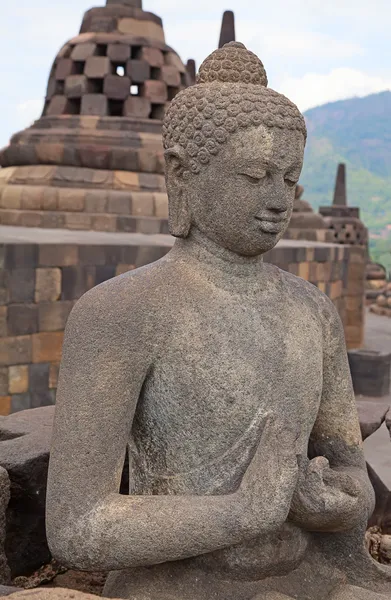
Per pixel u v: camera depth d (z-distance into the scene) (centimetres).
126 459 309
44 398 809
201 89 212
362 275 1367
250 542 207
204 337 205
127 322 201
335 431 240
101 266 848
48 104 1415
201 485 206
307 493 206
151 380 206
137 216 1186
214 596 205
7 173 1255
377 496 398
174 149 215
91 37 1365
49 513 195
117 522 188
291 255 1111
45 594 176
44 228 1134
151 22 1404
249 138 205
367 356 982
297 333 219
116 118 1308
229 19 1388
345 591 217
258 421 206
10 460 297
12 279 772
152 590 204
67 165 1241
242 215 209
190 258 219
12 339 780
